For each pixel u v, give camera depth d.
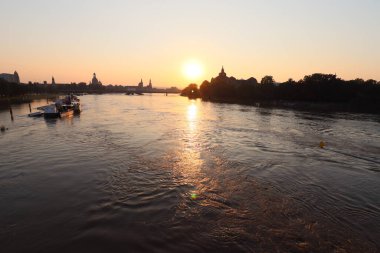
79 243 11.20
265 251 10.70
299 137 33.78
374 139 33.25
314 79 104.94
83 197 15.38
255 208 14.09
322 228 12.34
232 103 116.00
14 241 11.40
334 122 50.00
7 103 95.19
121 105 100.44
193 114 64.56
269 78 140.00
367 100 81.69
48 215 13.44
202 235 11.72
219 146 27.81
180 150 25.78
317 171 20.19
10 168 20.62
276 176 18.83
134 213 13.52
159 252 10.66
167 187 16.67
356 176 19.33
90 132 36.06
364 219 13.27
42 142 29.59
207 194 15.70
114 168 20.23
